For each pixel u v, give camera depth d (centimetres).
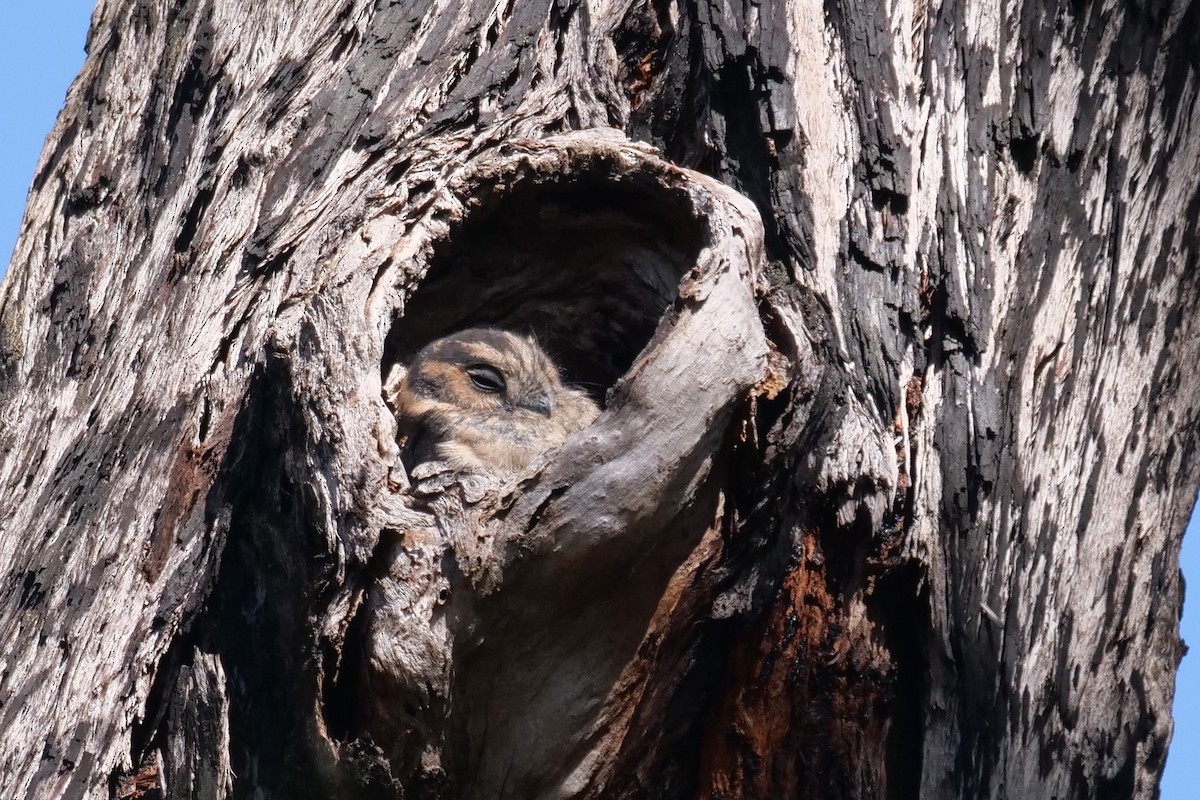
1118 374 1072
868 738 915
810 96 1049
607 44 1128
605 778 895
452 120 1059
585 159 998
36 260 1117
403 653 812
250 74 1132
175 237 1072
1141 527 1046
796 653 900
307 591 835
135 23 1209
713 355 852
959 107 1080
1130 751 991
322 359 891
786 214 1006
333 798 819
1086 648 998
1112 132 1123
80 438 1005
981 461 951
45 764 861
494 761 873
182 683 872
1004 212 1053
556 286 1150
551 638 856
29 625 927
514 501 833
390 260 953
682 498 848
